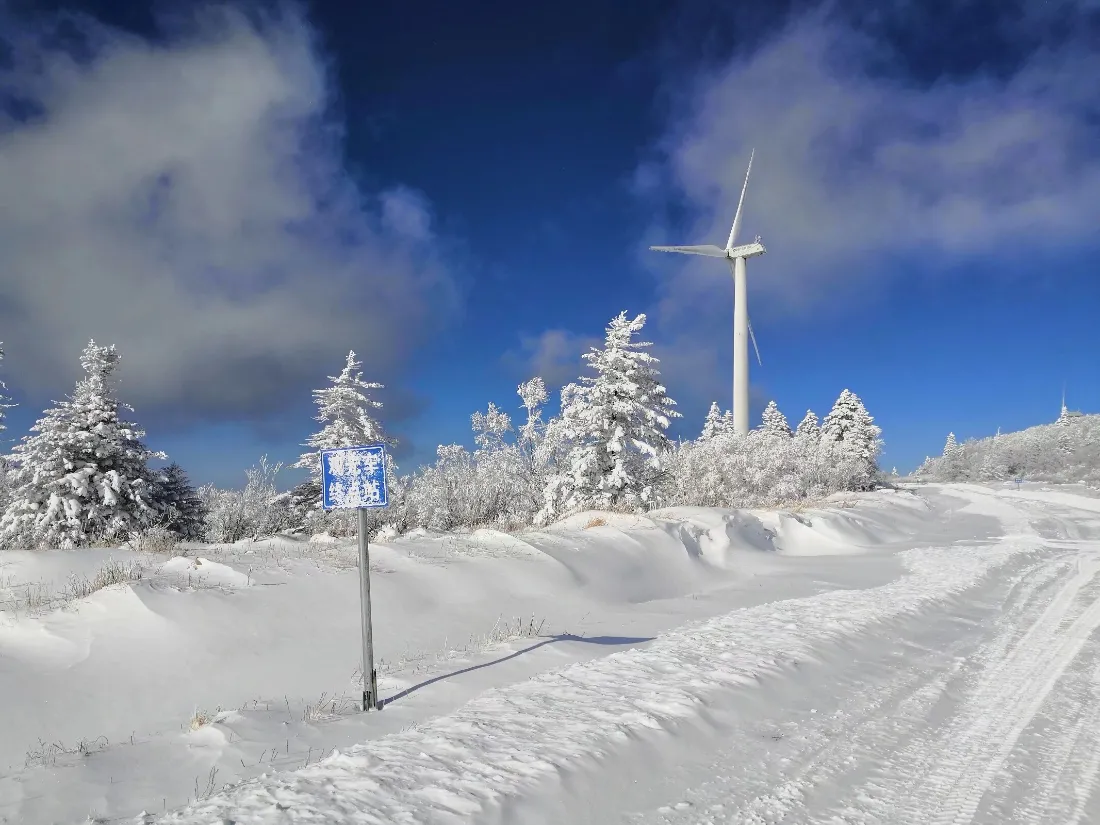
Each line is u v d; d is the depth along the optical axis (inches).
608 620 468.8
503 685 295.4
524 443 1131.3
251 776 207.3
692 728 219.1
